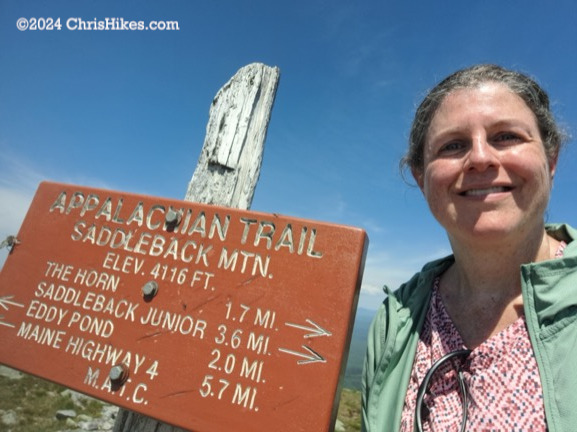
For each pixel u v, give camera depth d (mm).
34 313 720
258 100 891
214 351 592
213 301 620
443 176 540
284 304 583
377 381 564
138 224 717
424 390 491
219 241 653
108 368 633
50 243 764
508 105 523
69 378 648
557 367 438
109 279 695
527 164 500
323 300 568
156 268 673
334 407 541
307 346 554
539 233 540
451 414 486
